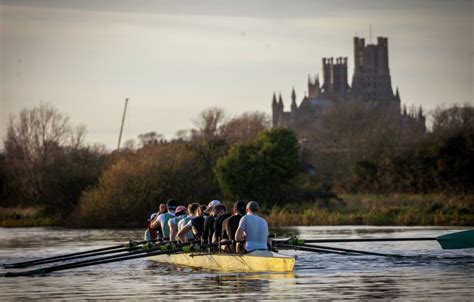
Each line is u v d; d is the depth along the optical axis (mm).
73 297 45938
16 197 178250
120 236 107125
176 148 150000
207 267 58938
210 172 151000
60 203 156875
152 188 137875
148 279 53375
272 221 125938
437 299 42125
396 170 182500
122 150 172125
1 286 50938
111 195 137875
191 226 60969
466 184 171875
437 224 115812
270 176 144375
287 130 147000
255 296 43969
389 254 64688
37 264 65125
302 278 50844
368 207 137000
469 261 60750
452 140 176375
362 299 42469
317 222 123562
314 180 168125
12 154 189000
